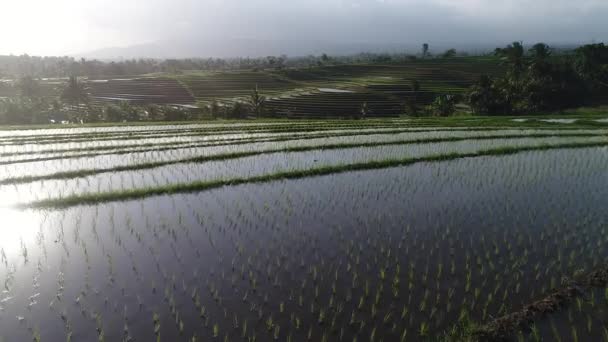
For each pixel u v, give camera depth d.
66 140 25.56
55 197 13.38
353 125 33.69
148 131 30.94
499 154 20.00
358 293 7.51
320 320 6.68
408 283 7.87
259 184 15.37
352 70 122.44
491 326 6.43
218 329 6.50
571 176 15.59
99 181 15.84
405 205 12.61
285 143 23.41
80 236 10.38
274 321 6.70
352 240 9.95
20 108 62.22
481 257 8.90
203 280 8.05
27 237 10.35
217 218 11.66
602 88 58.75
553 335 6.27
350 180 15.73
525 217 11.38
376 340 6.21
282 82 112.19
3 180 15.75
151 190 14.15
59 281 8.06
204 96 95.44
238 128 32.44
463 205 12.52
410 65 120.19
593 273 7.93
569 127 30.05
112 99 92.25
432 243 9.74
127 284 7.93
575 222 10.93
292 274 8.25
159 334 6.41
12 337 6.41
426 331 6.41
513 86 55.72
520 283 7.78
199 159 19.44
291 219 11.51
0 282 8.02
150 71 166.38
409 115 61.72
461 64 113.75
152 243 9.89
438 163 18.38
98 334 6.48
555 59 68.69
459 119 40.28
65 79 126.94
